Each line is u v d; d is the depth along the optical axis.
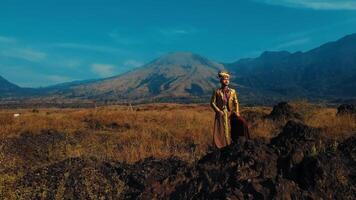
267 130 19.00
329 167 8.72
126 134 19.17
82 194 9.73
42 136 19.56
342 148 9.81
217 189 8.48
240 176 8.58
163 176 10.20
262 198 8.05
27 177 10.73
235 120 11.59
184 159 12.70
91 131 21.64
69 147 16.09
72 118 25.66
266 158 8.99
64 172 10.50
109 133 20.64
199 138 17.97
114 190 9.88
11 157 14.45
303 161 8.88
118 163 11.84
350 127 16.23
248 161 8.86
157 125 22.59
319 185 8.46
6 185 9.92
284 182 8.29
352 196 8.37
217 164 9.13
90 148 15.94
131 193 9.70
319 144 9.86
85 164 11.06
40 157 15.52
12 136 19.41
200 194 8.53
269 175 8.67
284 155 9.38
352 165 9.03
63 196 9.66
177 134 18.78
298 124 10.66
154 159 12.06
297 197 8.22
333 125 16.73
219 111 11.73
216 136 11.80
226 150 9.48
